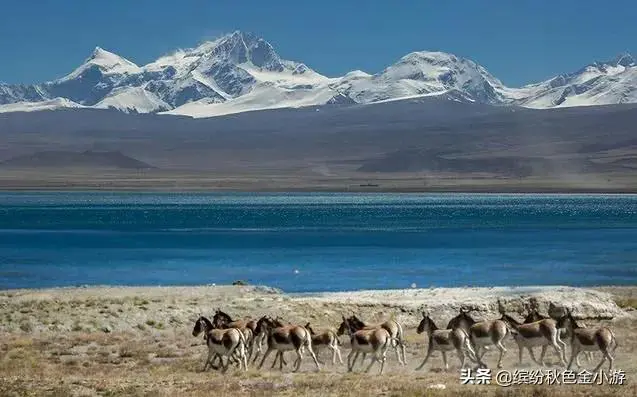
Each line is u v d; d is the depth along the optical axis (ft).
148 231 583.58
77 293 223.92
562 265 350.64
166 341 164.25
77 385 117.70
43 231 581.12
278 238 513.45
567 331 131.13
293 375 126.72
